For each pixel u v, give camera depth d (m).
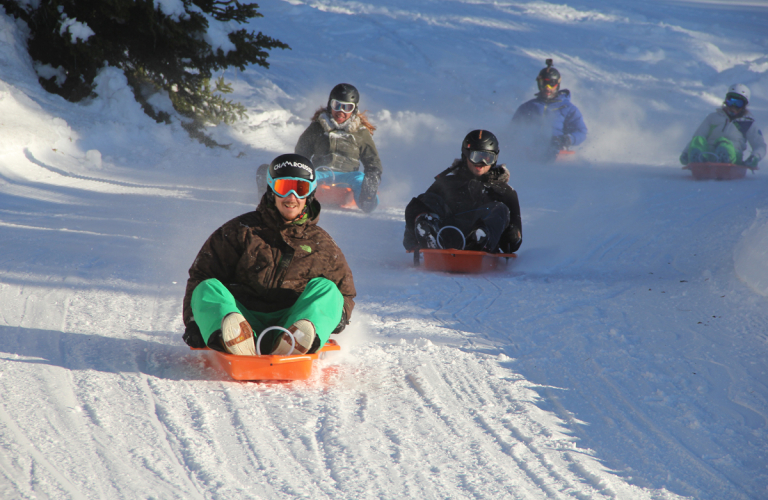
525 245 29.00
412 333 16.19
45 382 11.95
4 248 22.78
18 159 40.31
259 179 35.69
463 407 11.82
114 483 8.80
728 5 131.88
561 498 8.87
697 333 16.17
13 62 49.38
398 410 11.61
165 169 46.22
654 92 85.75
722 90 88.06
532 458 9.97
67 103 50.31
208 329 12.19
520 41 101.19
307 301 12.92
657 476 9.53
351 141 36.59
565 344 15.42
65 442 9.81
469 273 23.59
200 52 53.31
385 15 111.56
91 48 49.50
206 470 9.26
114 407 11.12
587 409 11.87
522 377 13.38
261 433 10.48
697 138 48.25
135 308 17.11
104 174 42.12
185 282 19.83
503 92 82.31
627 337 15.92
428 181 47.94
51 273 19.94
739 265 22.09
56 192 35.72
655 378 13.30
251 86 73.38
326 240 13.66
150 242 25.16
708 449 10.40
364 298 19.48
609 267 24.89
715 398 12.36
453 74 86.75
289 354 12.35
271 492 8.77
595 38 103.31
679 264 24.88
